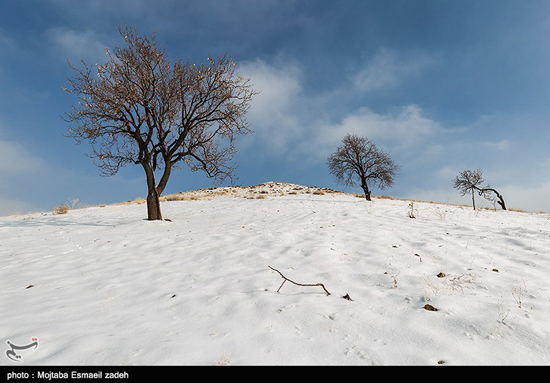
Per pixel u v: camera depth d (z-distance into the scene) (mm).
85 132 13961
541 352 3020
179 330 3609
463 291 4727
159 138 14719
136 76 14609
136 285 5605
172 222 13820
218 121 16547
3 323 3867
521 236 8422
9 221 14852
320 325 3652
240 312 4090
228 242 9078
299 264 6523
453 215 14016
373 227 10438
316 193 33844
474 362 2885
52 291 5352
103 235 10812
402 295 4637
